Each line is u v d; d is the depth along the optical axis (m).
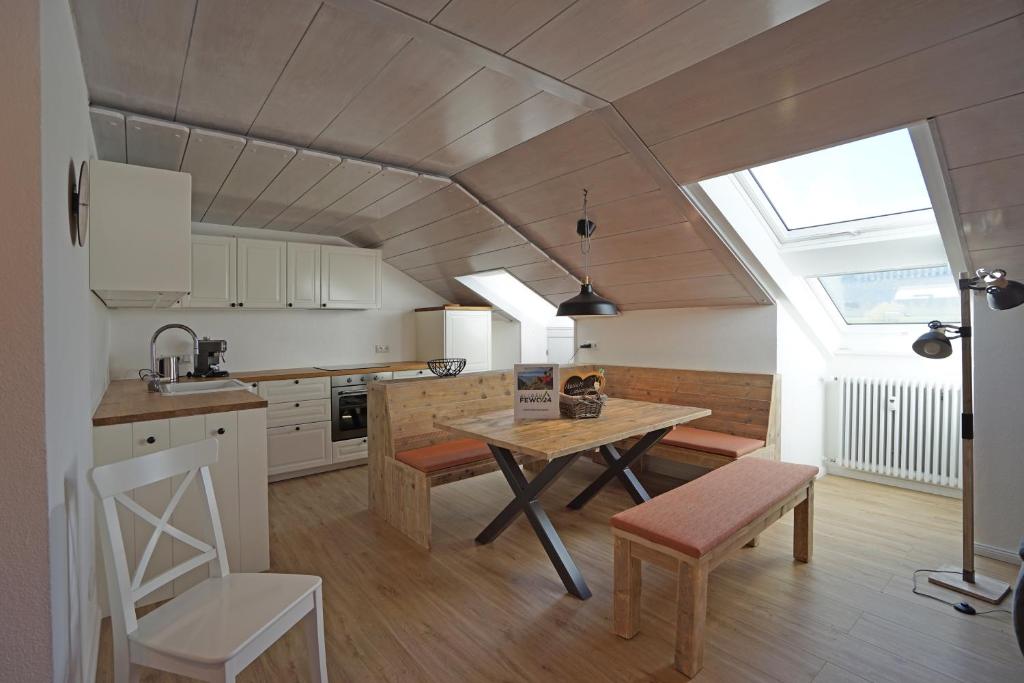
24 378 1.00
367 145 2.82
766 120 2.25
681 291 4.06
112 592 1.41
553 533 2.62
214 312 4.57
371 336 5.51
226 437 2.60
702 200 3.00
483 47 1.87
